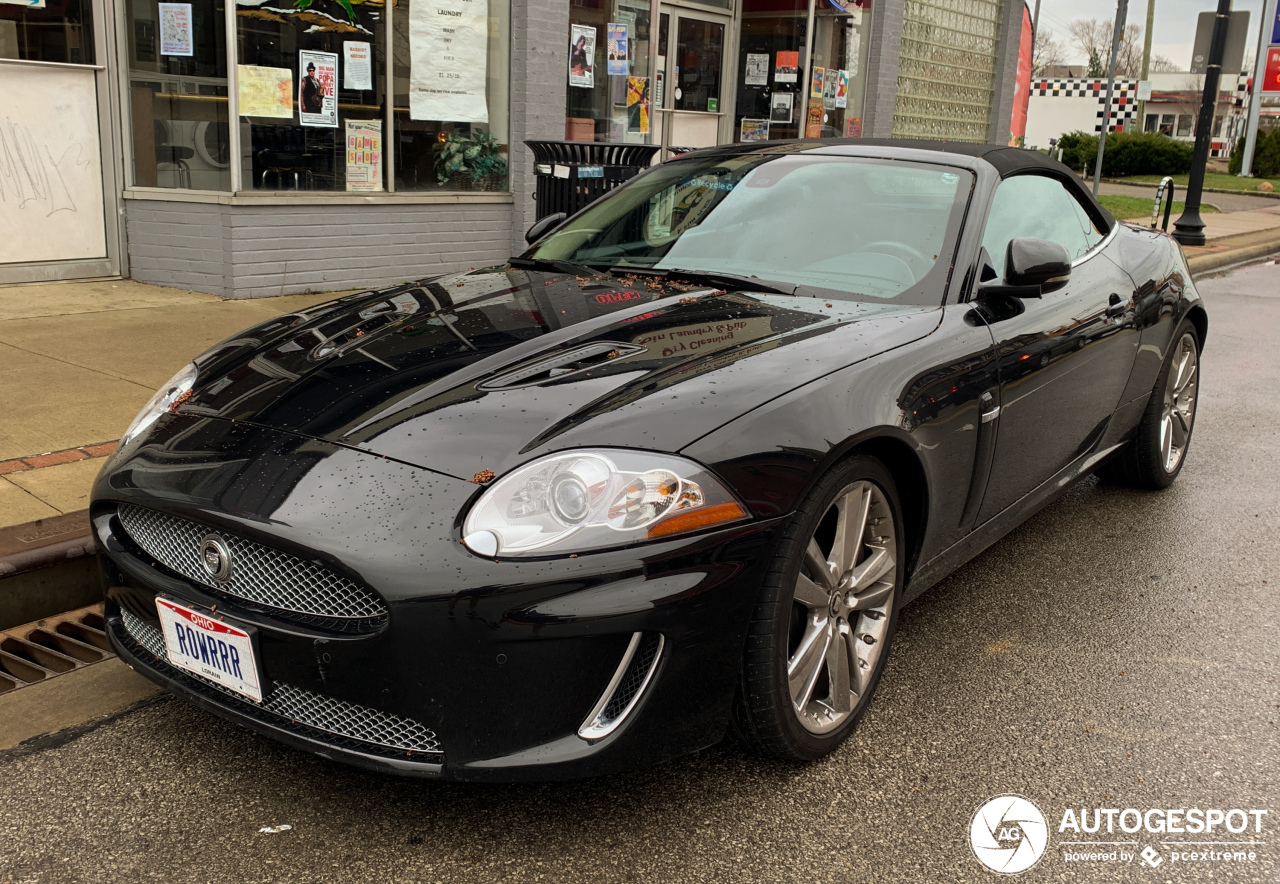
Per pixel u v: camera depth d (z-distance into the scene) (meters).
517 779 2.03
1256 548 4.04
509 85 8.43
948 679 2.97
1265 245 14.66
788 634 2.28
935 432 2.63
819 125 12.04
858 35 12.27
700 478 2.10
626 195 3.79
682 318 2.72
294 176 7.20
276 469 2.17
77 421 4.30
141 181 7.03
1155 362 4.20
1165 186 8.91
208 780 2.40
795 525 2.24
